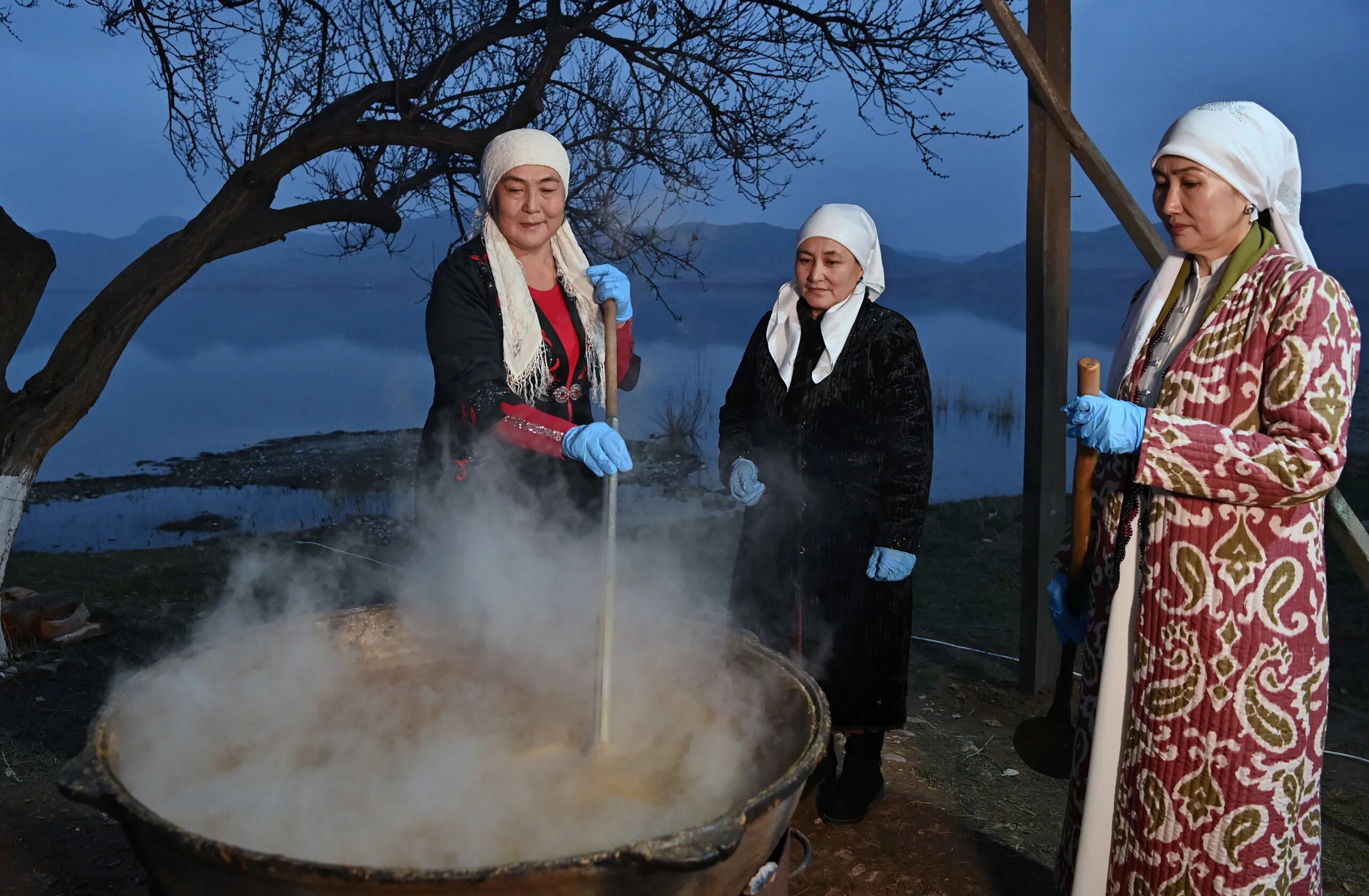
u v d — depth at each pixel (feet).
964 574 17.66
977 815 9.10
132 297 13.76
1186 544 5.37
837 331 7.87
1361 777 9.84
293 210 15.78
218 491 35.81
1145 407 5.89
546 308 7.73
